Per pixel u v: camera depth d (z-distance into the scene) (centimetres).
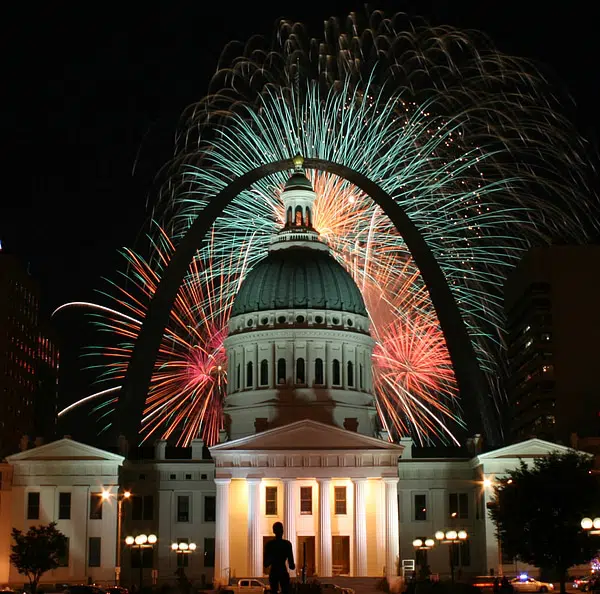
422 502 14975
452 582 10531
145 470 14988
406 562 14750
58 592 12794
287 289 16038
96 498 14438
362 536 14262
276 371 15838
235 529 14625
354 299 16262
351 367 16012
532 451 14412
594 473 11794
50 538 13112
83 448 14475
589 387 19388
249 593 12575
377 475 14312
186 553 14775
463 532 11044
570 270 19738
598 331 19550
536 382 19588
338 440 14425
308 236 16575
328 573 14138
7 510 14462
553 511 10656
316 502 14638
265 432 14400
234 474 14350
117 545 14312
